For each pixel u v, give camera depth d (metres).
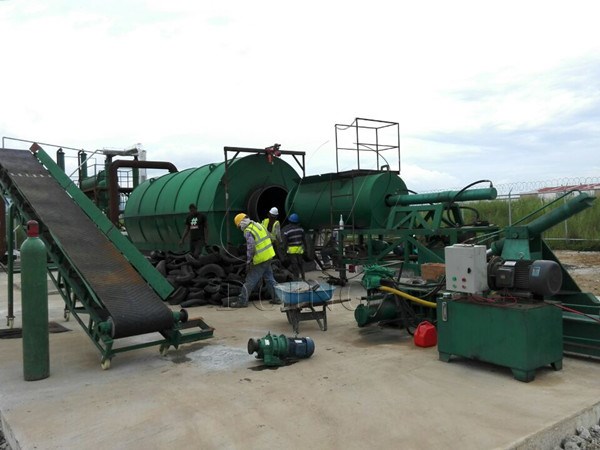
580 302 6.66
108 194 18.94
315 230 13.97
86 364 6.28
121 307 6.20
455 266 5.90
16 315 9.70
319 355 6.50
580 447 4.18
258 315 9.38
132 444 4.07
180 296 10.66
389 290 7.34
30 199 7.77
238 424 4.41
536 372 5.64
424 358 6.26
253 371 5.89
